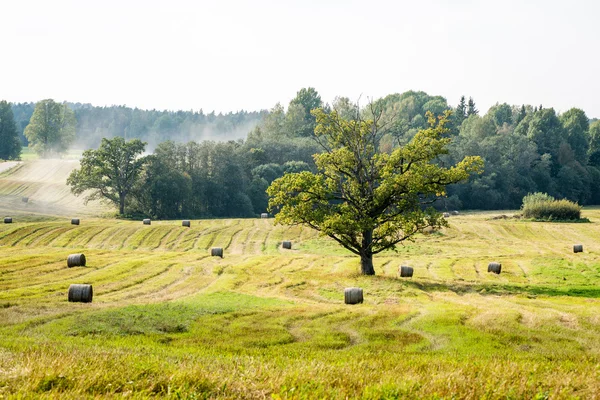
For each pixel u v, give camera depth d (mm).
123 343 18766
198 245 66438
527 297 36344
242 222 83625
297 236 72625
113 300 30812
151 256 51250
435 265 51219
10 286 33656
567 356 18344
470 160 43719
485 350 19875
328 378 8938
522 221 90062
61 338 19375
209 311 26234
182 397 7664
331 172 47469
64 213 96688
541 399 8172
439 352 19500
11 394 7145
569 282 43375
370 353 17562
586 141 163250
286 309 27969
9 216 84688
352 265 49750
